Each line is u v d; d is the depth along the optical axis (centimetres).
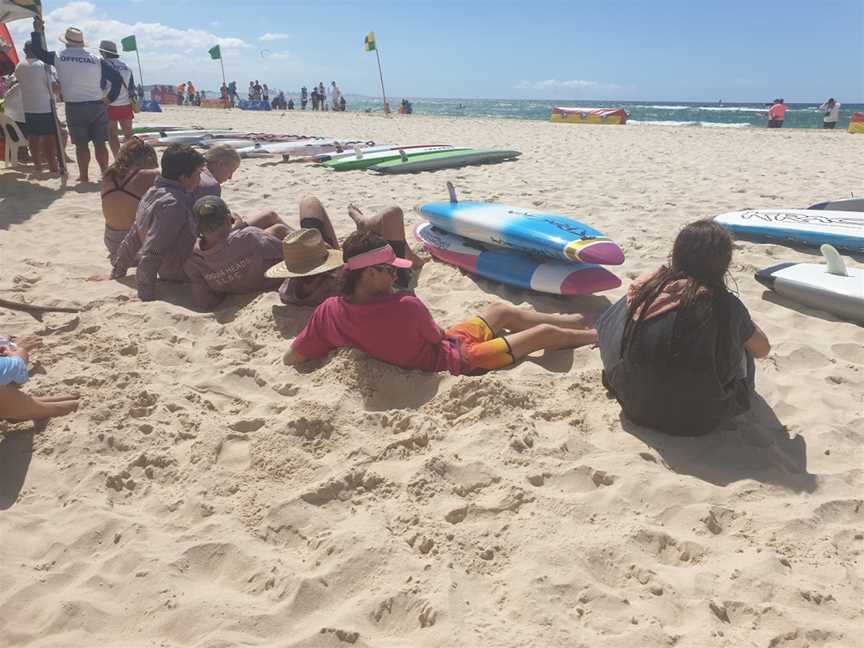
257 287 472
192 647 207
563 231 478
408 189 911
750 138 1789
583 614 217
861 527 258
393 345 349
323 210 505
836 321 457
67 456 301
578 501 265
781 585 226
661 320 296
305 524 260
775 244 638
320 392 340
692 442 310
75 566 242
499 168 1137
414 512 261
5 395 305
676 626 214
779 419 334
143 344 398
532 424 313
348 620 215
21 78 884
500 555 242
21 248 614
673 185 947
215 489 280
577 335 391
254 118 2561
